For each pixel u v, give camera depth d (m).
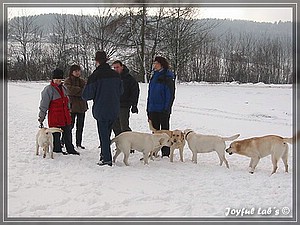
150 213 4.89
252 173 6.95
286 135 11.33
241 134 11.48
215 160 8.11
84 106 8.63
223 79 40.78
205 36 38.03
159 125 8.31
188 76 40.53
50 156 7.77
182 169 7.14
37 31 45.47
